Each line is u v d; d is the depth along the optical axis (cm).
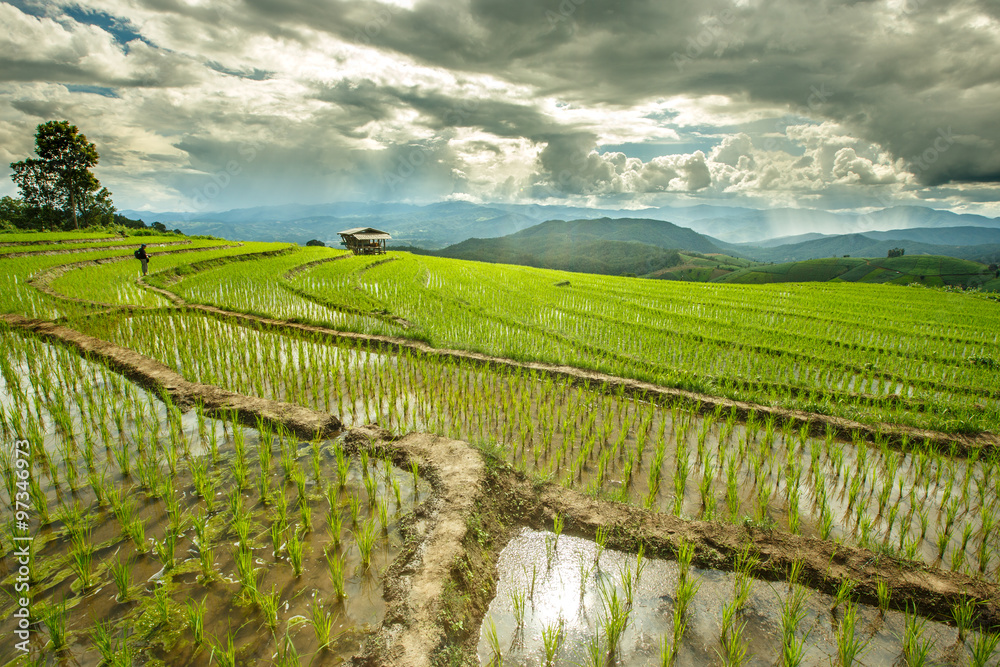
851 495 624
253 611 421
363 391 959
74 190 6725
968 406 996
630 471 679
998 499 665
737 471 716
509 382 1031
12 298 1642
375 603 434
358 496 597
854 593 476
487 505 571
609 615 439
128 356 1059
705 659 396
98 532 520
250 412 803
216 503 576
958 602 462
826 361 1298
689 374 1093
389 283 2612
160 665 369
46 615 409
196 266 2988
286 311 1712
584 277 3966
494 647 397
